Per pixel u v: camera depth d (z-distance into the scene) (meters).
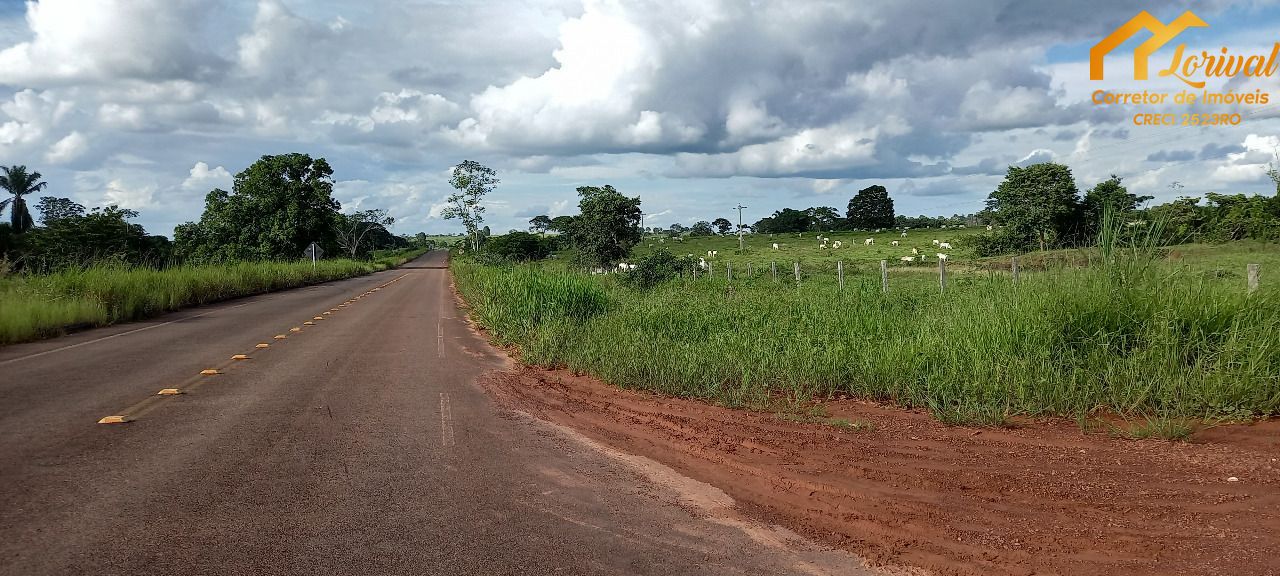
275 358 11.82
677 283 22.83
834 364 8.22
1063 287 7.93
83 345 13.64
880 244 83.94
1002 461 5.54
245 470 5.54
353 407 7.94
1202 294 7.37
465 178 75.81
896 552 4.01
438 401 8.27
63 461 5.75
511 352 12.64
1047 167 39.44
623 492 5.09
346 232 123.62
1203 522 4.21
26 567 3.77
